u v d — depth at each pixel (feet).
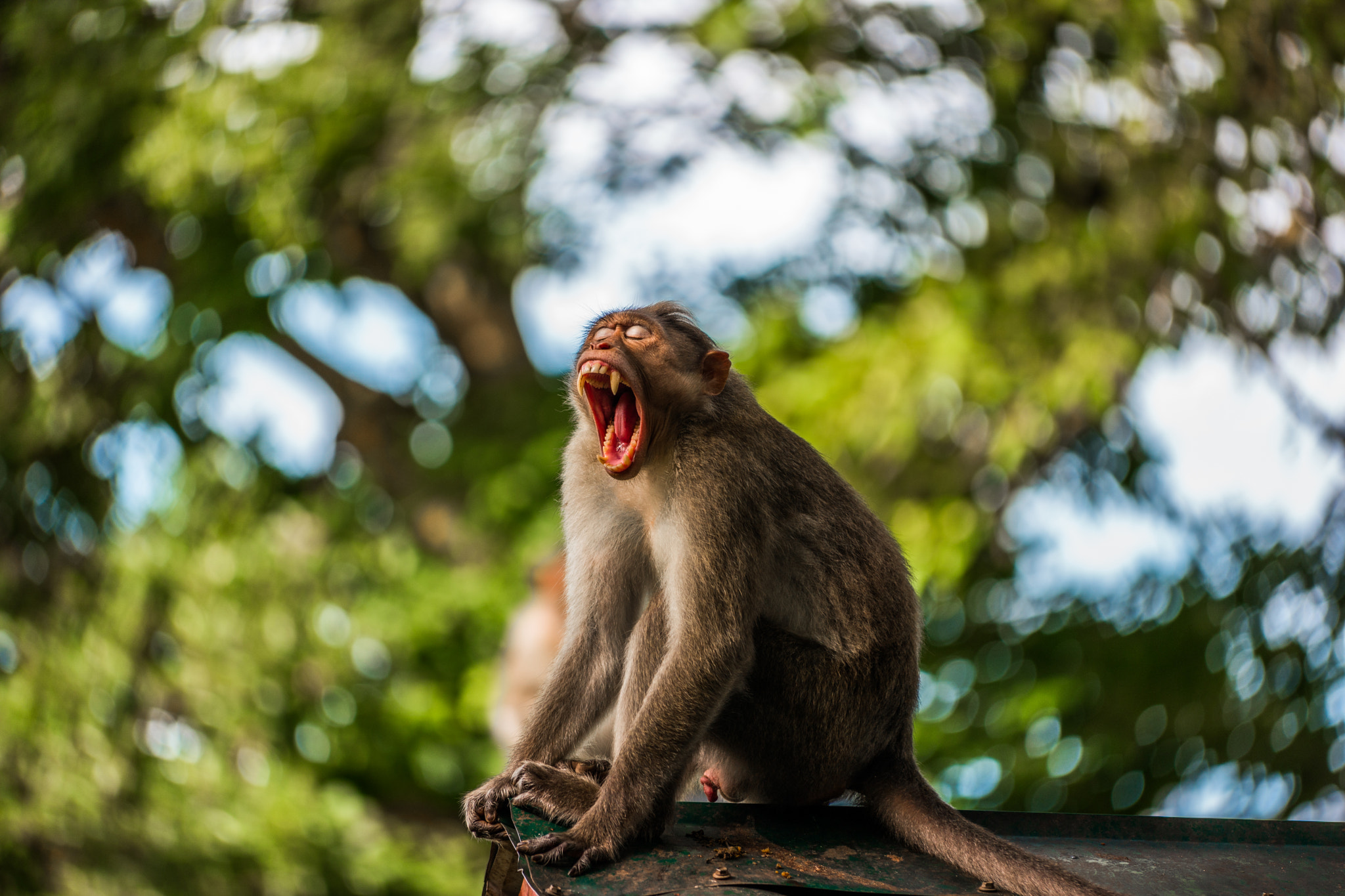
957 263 49.78
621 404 19.79
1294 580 48.21
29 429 53.21
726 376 19.52
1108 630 51.83
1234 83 45.88
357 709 55.36
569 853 16.21
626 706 18.86
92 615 51.83
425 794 57.77
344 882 50.42
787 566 19.56
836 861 16.93
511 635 34.71
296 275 54.90
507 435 65.16
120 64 50.93
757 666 18.98
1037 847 18.86
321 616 54.54
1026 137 51.13
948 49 52.49
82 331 54.19
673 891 15.51
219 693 52.01
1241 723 47.93
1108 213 48.73
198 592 51.93
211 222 54.85
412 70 53.93
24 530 54.39
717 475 18.89
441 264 65.51
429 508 65.16
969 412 47.34
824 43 53.36
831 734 18.89
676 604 18.34
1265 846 19.35
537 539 55.11
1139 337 47.06
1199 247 47.47
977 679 52.75
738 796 20.51
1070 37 49.19
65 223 53.16
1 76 54.29
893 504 48.65
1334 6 44.91
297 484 59.00
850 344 49.08
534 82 56.70
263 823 50.08
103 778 49.65
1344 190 46.14
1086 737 49.62
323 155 51.65
